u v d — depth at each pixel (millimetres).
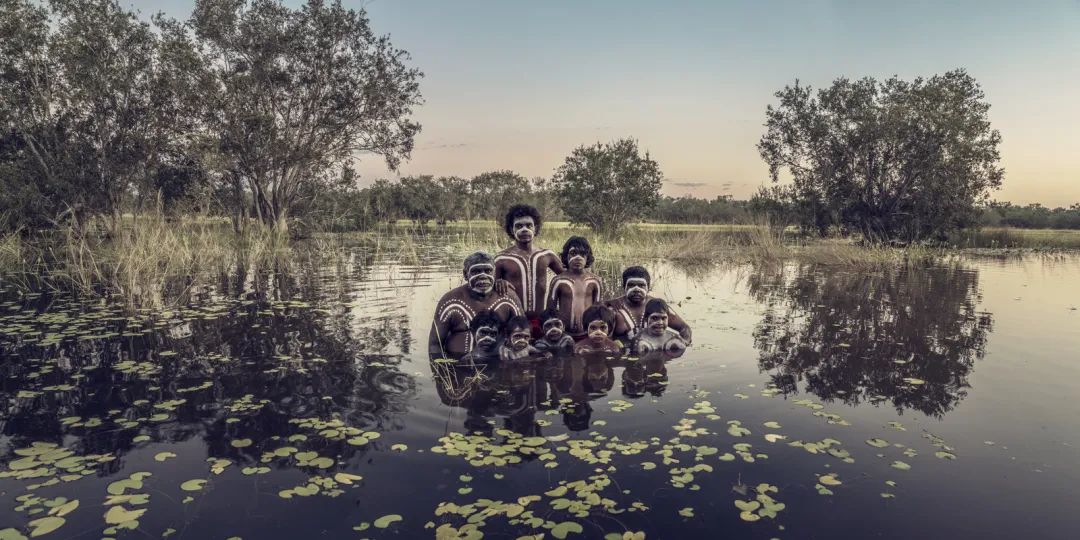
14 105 19859
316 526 2701
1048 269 15250
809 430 3928
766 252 17266
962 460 3453
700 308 8680
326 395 4566
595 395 4664
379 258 15953
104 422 3980
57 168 20266
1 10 19188
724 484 3135
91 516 2779
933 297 9891
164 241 14133
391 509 2859
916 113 21281
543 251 7219
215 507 2863
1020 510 2869
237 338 6445
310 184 26469
